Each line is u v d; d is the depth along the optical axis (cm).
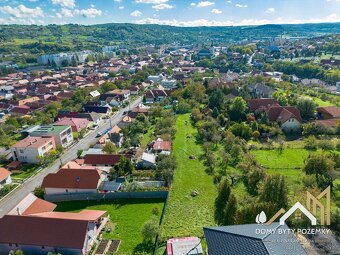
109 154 7994
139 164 7744
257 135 9406
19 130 11288
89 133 10906
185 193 6419
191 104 13188
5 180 7188
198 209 5816
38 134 9394
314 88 16200
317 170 6278
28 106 14338
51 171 7988
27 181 7500
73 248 4572
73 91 16775
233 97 13425
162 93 15550
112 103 14538
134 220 5606
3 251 4794
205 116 11356
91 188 6425
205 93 14788
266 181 5281
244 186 6575
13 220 4912
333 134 9512
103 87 17250
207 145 8519
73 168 6781
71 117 11806
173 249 4475
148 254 4678
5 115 13200
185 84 17388
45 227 4794
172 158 7612
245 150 8381
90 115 12012
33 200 5753
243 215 4678
